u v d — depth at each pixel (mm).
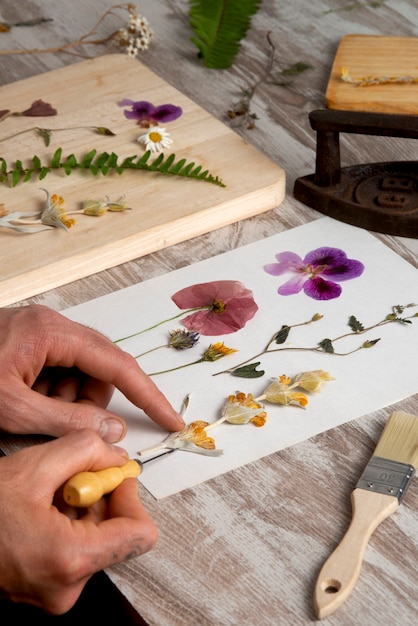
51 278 1224
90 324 1167
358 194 1320
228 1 1709
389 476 931
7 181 1359
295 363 1097
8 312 1081
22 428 994
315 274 1226
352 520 897
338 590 841
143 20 1722
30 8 1896
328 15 1821
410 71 1563
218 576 872
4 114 1491
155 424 1033
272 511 931
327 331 1138
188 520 925
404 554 883
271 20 1813
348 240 1287
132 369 1022
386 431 980
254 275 1231
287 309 1175
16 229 1261
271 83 1636
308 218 1337
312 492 948
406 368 1081
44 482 878
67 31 1816
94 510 917
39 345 1030
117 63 1624
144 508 936
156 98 1527
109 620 1094
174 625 832
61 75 1595
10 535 849
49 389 1074
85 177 1364
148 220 1278
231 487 957
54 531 849
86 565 846
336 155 1313
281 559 883
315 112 1300
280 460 983
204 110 1496
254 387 1070
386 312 1161
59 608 876
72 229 1267
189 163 1383
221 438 1010
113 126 1467
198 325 1157
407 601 844
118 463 924
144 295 1209
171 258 1273
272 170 1363
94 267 1248
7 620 1378
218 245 1293
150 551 896
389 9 1834
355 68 1582
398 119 1277
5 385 997
